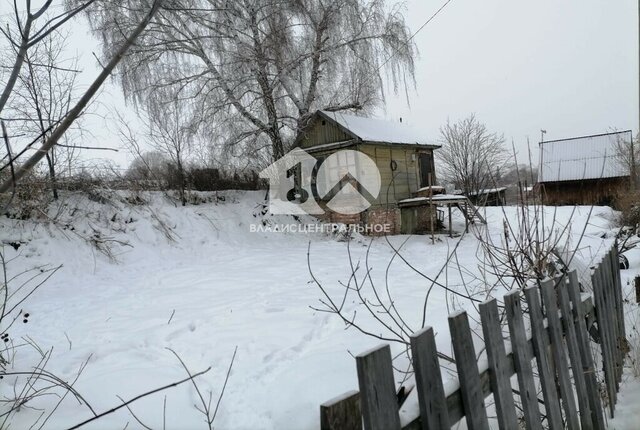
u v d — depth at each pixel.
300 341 4.05
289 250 11.23
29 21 1.29
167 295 6.57
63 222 9.09
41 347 4.27
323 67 15.80
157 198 12.34
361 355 1.09
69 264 8.20
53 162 9.36
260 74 13.71
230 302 5.85
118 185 11.34
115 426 2.50
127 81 13.37
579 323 2.32
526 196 3.12
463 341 1.43
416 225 14.42
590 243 7.73
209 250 10.98
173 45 13.34
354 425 1.08
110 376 3.27
